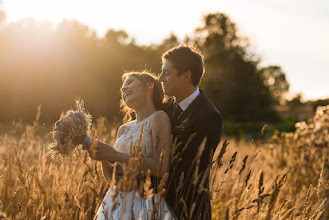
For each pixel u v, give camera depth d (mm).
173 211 2416
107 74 21031
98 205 2926
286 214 2607
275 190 2283
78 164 3197
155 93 2629
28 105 17969
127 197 2418
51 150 2549
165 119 2473
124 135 2592
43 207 2689
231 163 2350
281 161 6176
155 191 2418
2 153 3727
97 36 27953
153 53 36312
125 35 33062
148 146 2436
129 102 2574
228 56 52469
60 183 2842
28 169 3055
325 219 3645
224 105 46406
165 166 2359
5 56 19203
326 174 5406
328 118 6594
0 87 17891
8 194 2975
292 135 6879
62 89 19453
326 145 6102
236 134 23328
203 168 2402
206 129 2381
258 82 53938
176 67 2486
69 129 2357
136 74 2637
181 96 2551
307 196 2613
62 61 20531
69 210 2605
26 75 18844
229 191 3619
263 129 2568
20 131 4488
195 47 2629
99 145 2340
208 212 2480
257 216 2588
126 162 2346
